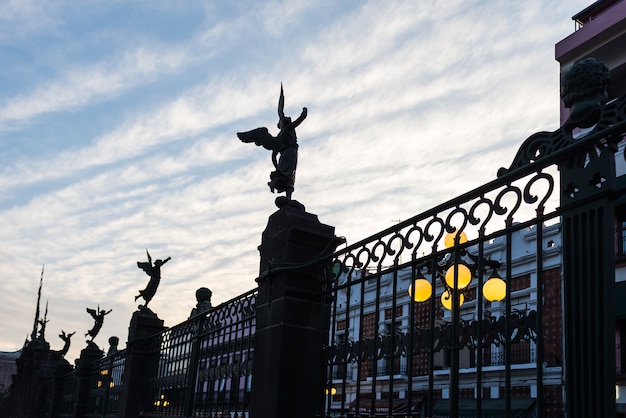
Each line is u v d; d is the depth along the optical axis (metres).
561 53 20.52
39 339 26.08
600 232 3.06
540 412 3.02
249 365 6.66
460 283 5.89
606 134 3.11
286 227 6.21
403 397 17.89
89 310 16.11
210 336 8.17
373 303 17.02
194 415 8.12
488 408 13.81
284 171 6.59
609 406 2.80
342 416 4.96
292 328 5.84
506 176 3.72
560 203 3.34
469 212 3.99
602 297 2.97
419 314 15.24
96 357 15.78
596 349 2.93
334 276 5.76
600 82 3.29
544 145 3.56
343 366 5.15
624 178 13.08
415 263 4.42
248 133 6.84
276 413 5.53
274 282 6.20
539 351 3.14
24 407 23.91
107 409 12.38
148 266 12.01
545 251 13.65
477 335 3.64
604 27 19.08
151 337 10.93
